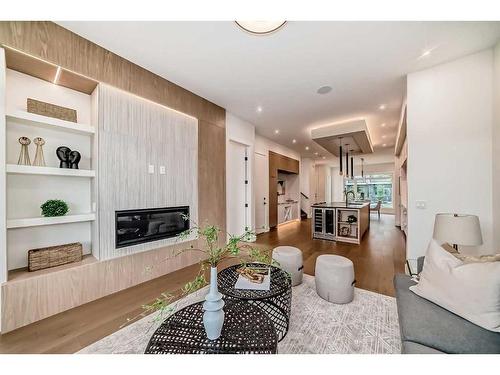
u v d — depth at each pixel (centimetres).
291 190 886
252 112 450
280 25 204
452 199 263
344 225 536
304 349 161
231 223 466
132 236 280
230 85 334
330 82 322
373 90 347
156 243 303
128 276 271
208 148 395
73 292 223
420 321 130
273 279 204
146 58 268
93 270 238
